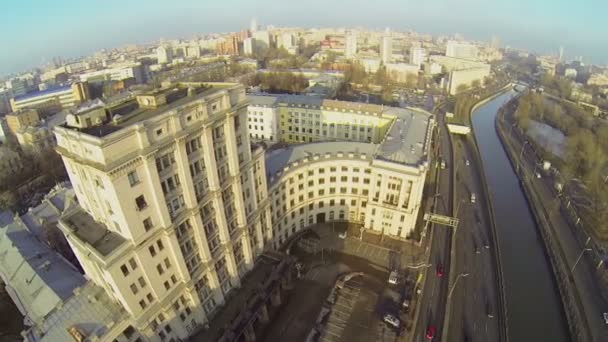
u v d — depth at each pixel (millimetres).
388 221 101250
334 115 155375
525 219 120188
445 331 73438
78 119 47344
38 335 56219
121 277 47938
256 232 79688
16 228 93000
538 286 91500
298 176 96875
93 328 53125
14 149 174875
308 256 94625
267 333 72312
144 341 56562
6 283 79000
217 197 61656
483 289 84688
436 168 151125
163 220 51406
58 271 76000
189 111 52469
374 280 86500
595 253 95812
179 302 59375
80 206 57656
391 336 72250
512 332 78125
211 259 63875
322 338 71750
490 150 182125
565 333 78125
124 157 43406
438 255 95438
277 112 163500
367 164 99562
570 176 139125
